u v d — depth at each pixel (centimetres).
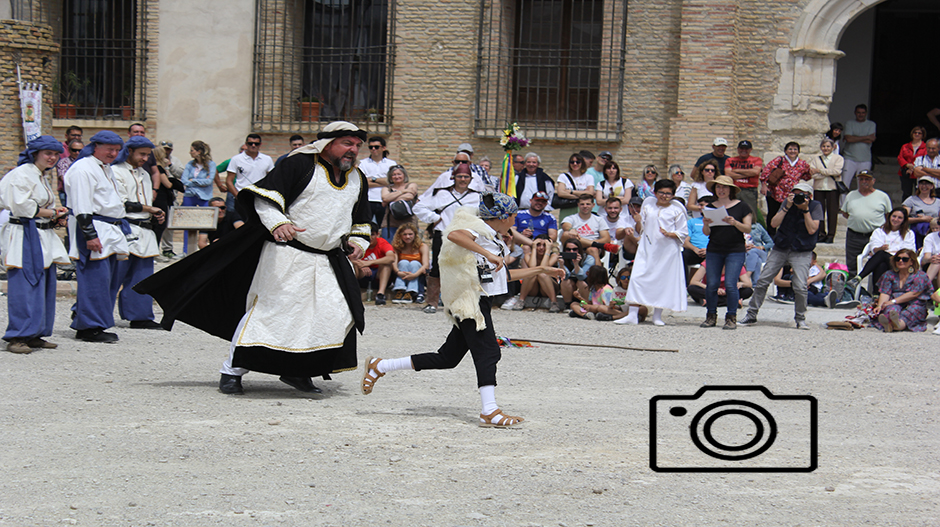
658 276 1132
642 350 938
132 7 1812
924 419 638
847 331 1141
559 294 1301
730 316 1131
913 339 1077
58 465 464
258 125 1781
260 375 762
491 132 1719
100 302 890
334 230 656
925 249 1277
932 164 1550
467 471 470
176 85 1800
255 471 460
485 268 575
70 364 764
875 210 1387
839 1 1634
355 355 676
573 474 468
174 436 527
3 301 1135
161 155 1341
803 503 432
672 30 1675
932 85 2205
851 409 668
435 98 1742
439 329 1044
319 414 600
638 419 607
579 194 1350
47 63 1609
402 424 575
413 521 392
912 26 2216
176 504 407
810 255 1147
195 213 1272
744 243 1131
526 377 766
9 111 1555
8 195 807
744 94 1675
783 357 914
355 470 466
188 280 662
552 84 1730
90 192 877
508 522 393
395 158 1761
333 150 652
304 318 653
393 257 1266
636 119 1692
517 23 1747
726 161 1462
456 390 710
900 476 483
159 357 821
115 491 424
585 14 1722
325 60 1794
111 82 1839
